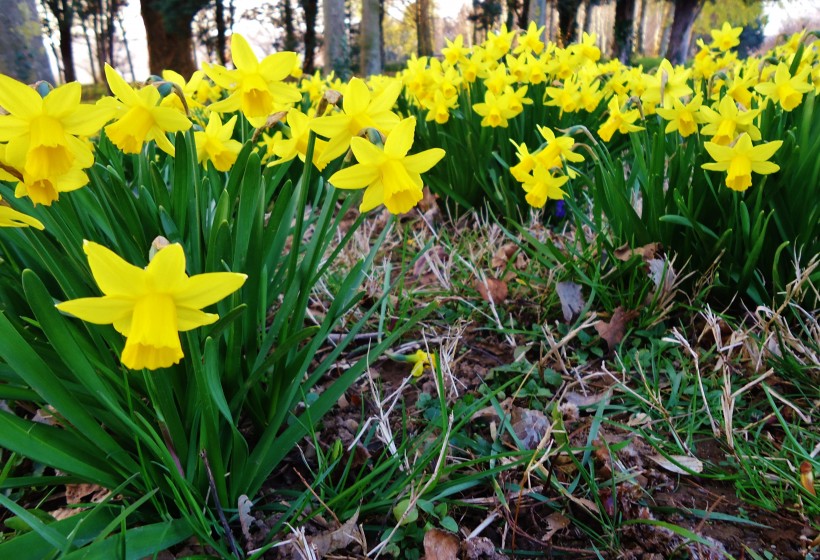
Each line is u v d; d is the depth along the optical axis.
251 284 0.36
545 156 0.60
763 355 0.49
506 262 0.70
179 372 0.34
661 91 0.62
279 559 0.32
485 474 0.35
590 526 0.36
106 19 8.27
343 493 0.33
